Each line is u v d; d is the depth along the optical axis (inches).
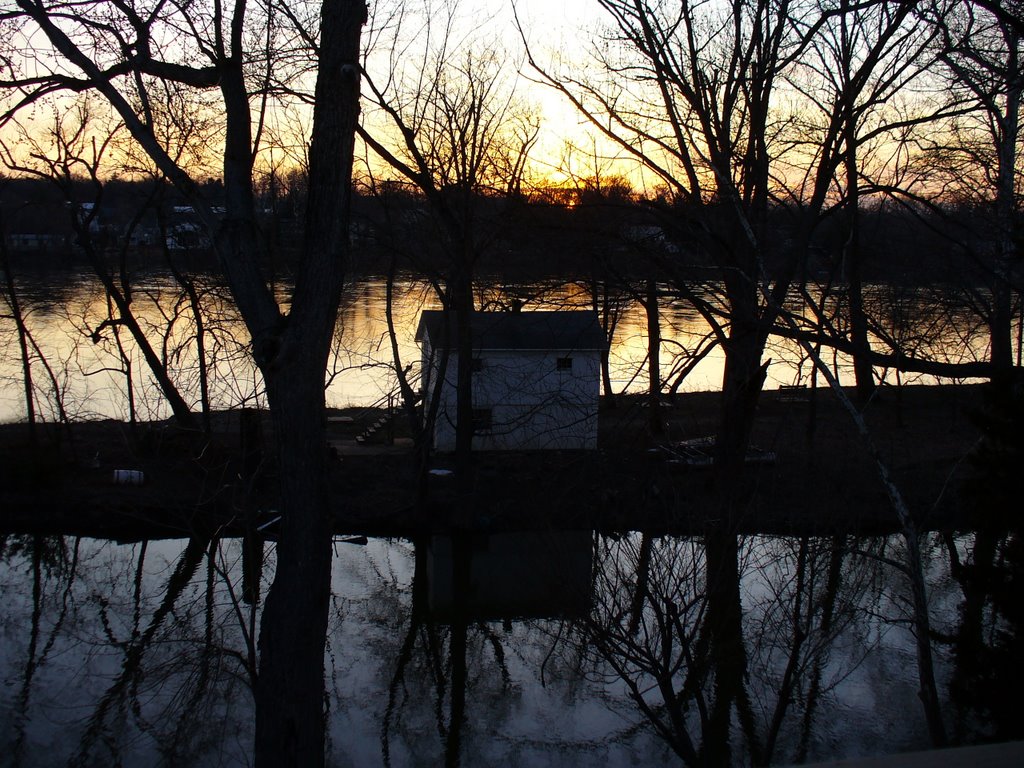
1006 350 712.4
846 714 545.6
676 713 408.2
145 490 1015.0
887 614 601.3
